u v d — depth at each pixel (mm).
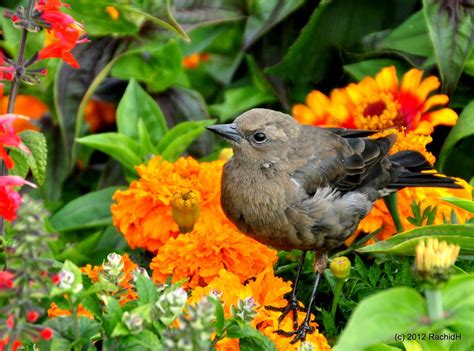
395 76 9477
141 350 5734
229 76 11742
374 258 8891
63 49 7094
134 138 9828
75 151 10234
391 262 8297
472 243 7234
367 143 8703
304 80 10719
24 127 10531
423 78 10117
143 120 9922
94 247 9453
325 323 7793
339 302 7973
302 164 8227
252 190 8141
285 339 7297
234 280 7312
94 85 9664
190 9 10328
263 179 8148
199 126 9656
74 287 5645
